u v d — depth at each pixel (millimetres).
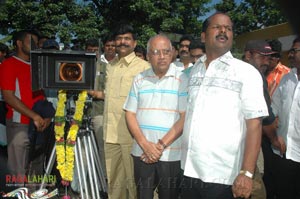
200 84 2502
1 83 3779
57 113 3430
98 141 4156
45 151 3920
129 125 2996
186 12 13734
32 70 3213
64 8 11727
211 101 2402
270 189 3549
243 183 2250
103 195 3738
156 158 2834
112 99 3486
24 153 3900
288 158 3236
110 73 3604
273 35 11273
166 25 12484
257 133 2320
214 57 2482
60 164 3406
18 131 3854
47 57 3207
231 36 2428
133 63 3518
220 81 2396
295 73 3244
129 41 3498
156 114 2922
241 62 2434
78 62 3229
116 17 12672
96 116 4160
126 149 3441
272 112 3127
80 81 3254
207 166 2406
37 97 3928
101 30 12203
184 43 4688
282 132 3336
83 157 3596
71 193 3809
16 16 11039
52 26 11305
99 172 3689
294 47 3148
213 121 2389
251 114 2309
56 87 3242
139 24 12727
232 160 2393
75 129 3408
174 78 2947
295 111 3191
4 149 4074
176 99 2920
